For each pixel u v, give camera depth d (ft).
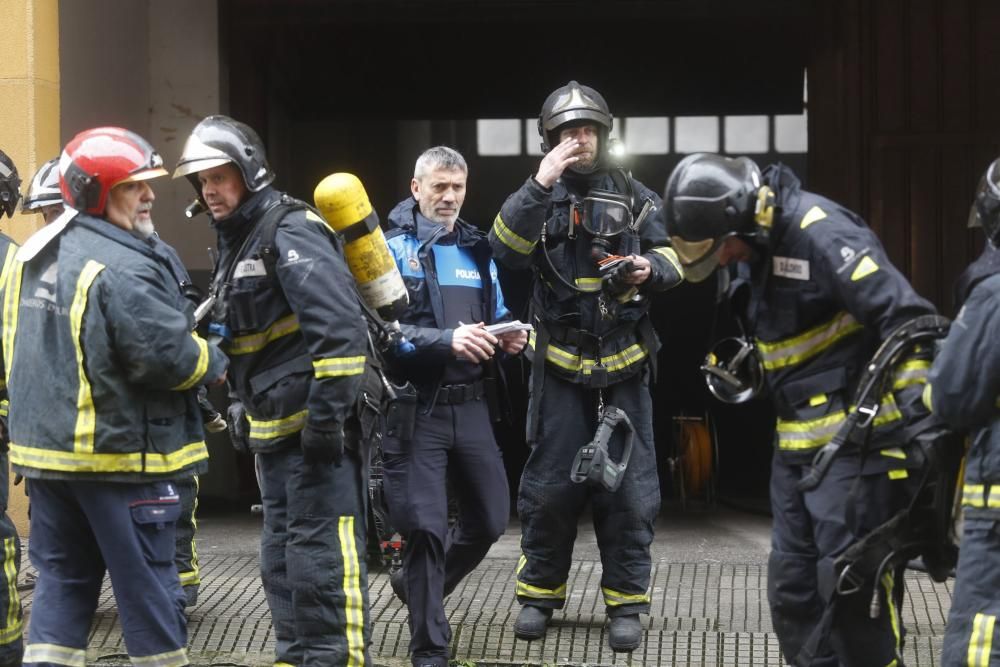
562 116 15.70
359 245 13.11
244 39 30.27
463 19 30.55
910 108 28.50
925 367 11.30
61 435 12.10
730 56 41.68
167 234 28.91
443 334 14.56
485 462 15.23
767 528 24.23
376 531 18.71
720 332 12.51
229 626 16.37
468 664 15.40
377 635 16.16
